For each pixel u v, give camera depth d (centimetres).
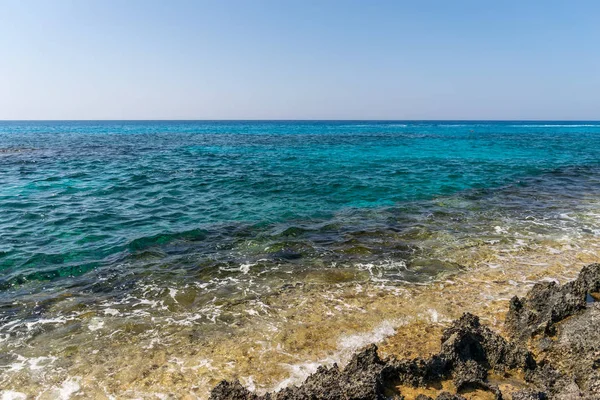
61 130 10156
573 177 2338
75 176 2344
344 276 904
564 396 471
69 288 854
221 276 912
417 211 1489
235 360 593
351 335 657
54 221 1367
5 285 864
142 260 1016
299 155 3744
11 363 589
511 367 559
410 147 4697
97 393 524
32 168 2655
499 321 693
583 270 743
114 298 808
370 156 3634
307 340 643
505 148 4509
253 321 705
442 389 523
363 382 484
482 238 1150
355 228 1271
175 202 1684
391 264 972
